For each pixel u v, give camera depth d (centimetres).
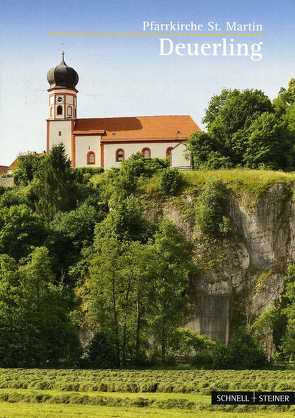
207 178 10538
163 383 5759
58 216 10675
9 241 10075
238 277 9844
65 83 13750
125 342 8469
